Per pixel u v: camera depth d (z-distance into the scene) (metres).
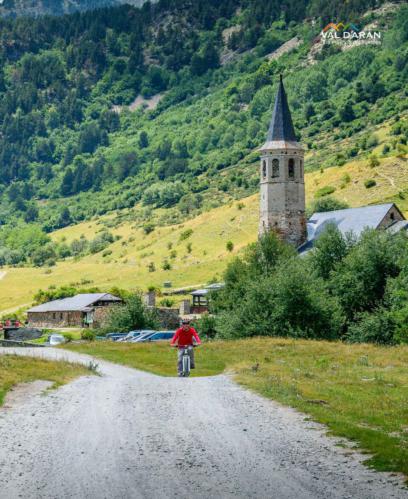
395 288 62.81
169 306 125.00
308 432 18.47
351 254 70.69
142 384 28.91
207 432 18.44
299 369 36.12
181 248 195.62
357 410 22.33
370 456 15.95
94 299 126.94
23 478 14.41
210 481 14.06
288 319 64.25
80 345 68.62
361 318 66.06
